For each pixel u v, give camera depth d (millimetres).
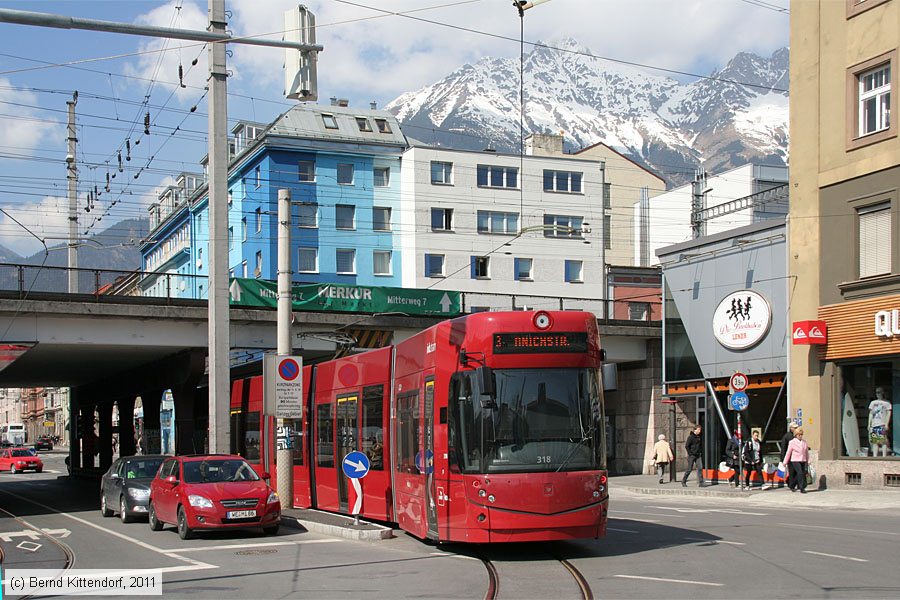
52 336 32031
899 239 27047
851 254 28500
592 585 11680
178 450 36719
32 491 43531
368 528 18891
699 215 50875
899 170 27109
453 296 39312
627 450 45750
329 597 11531
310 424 25391
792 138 31062
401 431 18062
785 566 12797
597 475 14477
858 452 28203
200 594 12172
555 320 14938
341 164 71562
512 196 74938
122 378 48656
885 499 24922
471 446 14539
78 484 49812
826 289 29422
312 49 16500
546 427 14547
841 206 29016
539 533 14086
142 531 21797
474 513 14281
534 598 10859
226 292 26547
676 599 10453
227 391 26375
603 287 76875
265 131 69750
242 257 72312
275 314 35719
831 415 28875
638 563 13539
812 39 30391
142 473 25641
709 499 28938
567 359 14883
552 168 76688
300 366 24734
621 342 43906
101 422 56656
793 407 30531
